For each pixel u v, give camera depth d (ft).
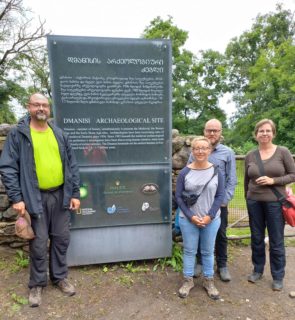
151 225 11.84
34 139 9.00
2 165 8.70
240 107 97.86
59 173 9.39
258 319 8.84
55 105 10.64
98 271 11.39
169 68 11.23
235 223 15.19
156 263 12.06
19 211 8.72
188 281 9.96
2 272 11.07
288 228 16.72
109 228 11.53
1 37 50.11
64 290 9.84
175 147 12.62
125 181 11.41
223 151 10.39
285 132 70.33
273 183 9.85
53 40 10.39
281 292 10.25
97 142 11.07
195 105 93.66
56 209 9.57
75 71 10.62
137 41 10.92
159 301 9.62
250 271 11.73
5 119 62.34
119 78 10.93
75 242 11.32
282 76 71.51
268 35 98.73
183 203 9.52
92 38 10.61
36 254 9.26
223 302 9.62
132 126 11.23
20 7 48.93
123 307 9.30
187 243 9.80
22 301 9.35
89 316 8.87
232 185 10.34
